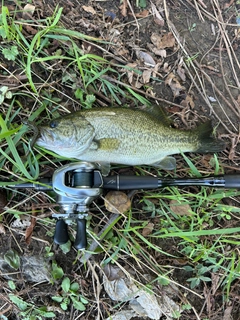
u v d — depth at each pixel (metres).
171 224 0.44
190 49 0.48
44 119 0.43
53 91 0.44
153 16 0.48
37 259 0.43
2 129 0.38
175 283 0.44
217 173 0.44
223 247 0.46
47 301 0.44
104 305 0.44
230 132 0.47
